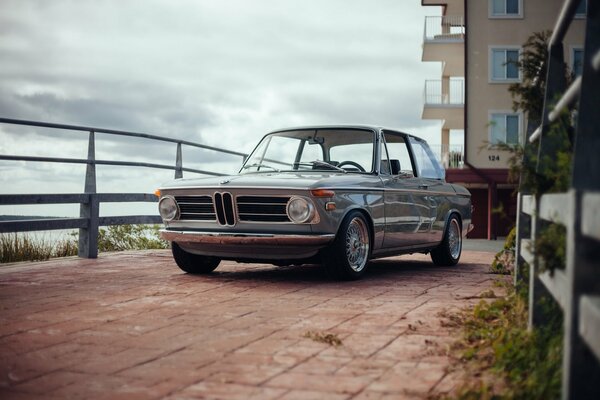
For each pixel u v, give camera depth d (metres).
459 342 4.15
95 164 9.36
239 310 5.34
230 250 7.17
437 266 9.24
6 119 8.06
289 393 3.20
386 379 3.41
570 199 2.39
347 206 6.99
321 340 4.25
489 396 3.00
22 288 6.53
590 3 2.62
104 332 4.55
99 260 9.12
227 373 3.56
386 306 5.52
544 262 3.14
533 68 4.58
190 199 7.31
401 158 8.27
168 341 4.29
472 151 28.62
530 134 4.63
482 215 30.84
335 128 8.01
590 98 2.58
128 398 3.15
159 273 7.78
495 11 28.92
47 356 3.93
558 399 2.83
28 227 8.46
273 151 8.09
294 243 6.74
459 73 34.16
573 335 2.30
